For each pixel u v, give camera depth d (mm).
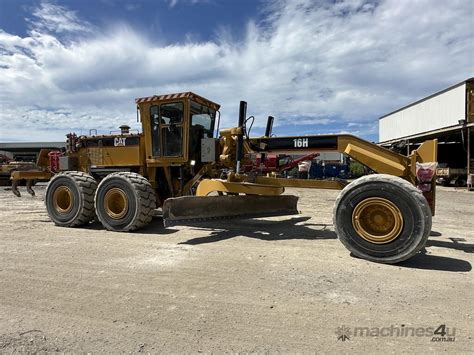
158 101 7234
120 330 2738
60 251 5125
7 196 14859
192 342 2557
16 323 2865
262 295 3402
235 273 4051
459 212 9883
